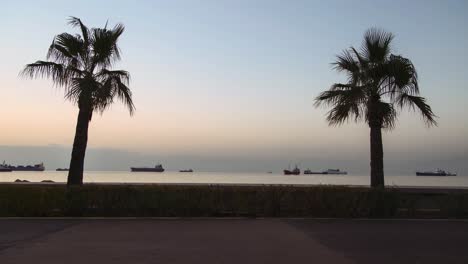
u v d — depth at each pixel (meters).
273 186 16.12
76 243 10.45
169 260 8.82
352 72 18.38
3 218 14.52
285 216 15.66
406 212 16.09
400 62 17.56
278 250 9.86
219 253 9.50
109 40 18.42
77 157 17.88
